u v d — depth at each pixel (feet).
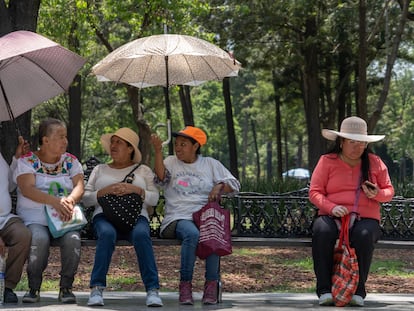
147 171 25.07
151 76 27.43
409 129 239.30
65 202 23.29
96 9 64.69
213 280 23.98
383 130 247.91
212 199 24.61
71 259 23.27
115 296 27.09
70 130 96.89
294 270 37.45
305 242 25.62
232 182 25.11
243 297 27.35
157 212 26.91
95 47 90.12
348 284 23.39
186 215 24.62
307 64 101.76
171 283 32.63
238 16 90.68
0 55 21.56
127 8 59.72
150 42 24.63
